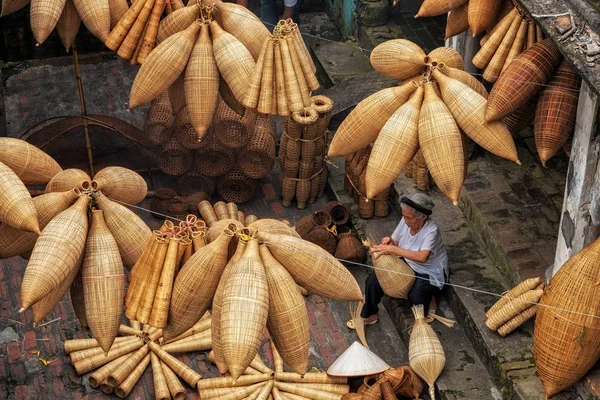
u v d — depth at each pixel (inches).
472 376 288.4
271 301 167.6
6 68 464.4
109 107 443.8
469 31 336.5
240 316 159.5
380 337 315.6
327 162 385.4
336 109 404.2
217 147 363.3
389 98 212.4
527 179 347.6
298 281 172.9
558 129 235.1
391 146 207.8
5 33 463.5
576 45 220.8
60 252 171.9
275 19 453.4
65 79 459.8
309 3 499.2
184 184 378.0
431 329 294.5
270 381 290.7
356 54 452.4
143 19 239.3
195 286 171.9
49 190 194.4
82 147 377.4
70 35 263.1
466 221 341.7
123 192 199.2
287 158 362.3
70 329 319.9
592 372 258.2
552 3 236.7
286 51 210.8
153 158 388.8
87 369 300.5
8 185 183.8
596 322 240.8
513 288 294.4
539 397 269.0
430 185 353.7
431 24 459.8
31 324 321.4
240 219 355.3
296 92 213.2
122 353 303.3
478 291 305.4
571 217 263.1
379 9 449.4
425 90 210.5
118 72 466.6
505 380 278.5
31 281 168.6
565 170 351.6
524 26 263.1
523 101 226.4
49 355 309.7
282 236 170.4
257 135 362.9
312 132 350.6
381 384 279.4
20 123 430.0
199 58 219.1
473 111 207.5
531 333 290.5
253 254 167.0
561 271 246.7
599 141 242.7
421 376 286.5
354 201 363.3
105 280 176.6
